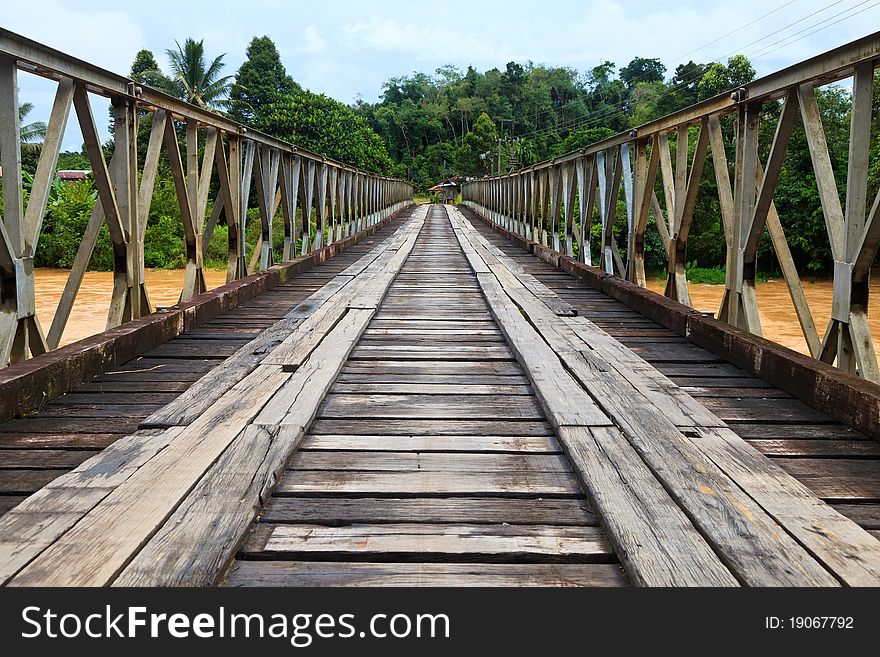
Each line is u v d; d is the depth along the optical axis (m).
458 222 21.88
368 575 1.58
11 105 2.80
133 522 1.69
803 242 21.48
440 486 2.03
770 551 1.60
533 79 104.44
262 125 38.75
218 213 5.62
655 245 25.39
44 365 2.76
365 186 16.19
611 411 2.59
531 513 1.88
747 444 2.29
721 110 4.08
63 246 19.88
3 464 2.18
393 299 5.79
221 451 2.17
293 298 5.79
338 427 2.54
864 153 2.80
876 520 1.85
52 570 1.49
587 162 8.47
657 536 1.67
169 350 3.75
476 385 3.13
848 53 2.75
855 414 2.53
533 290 5.92
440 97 101.38
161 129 4.24
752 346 3.36
